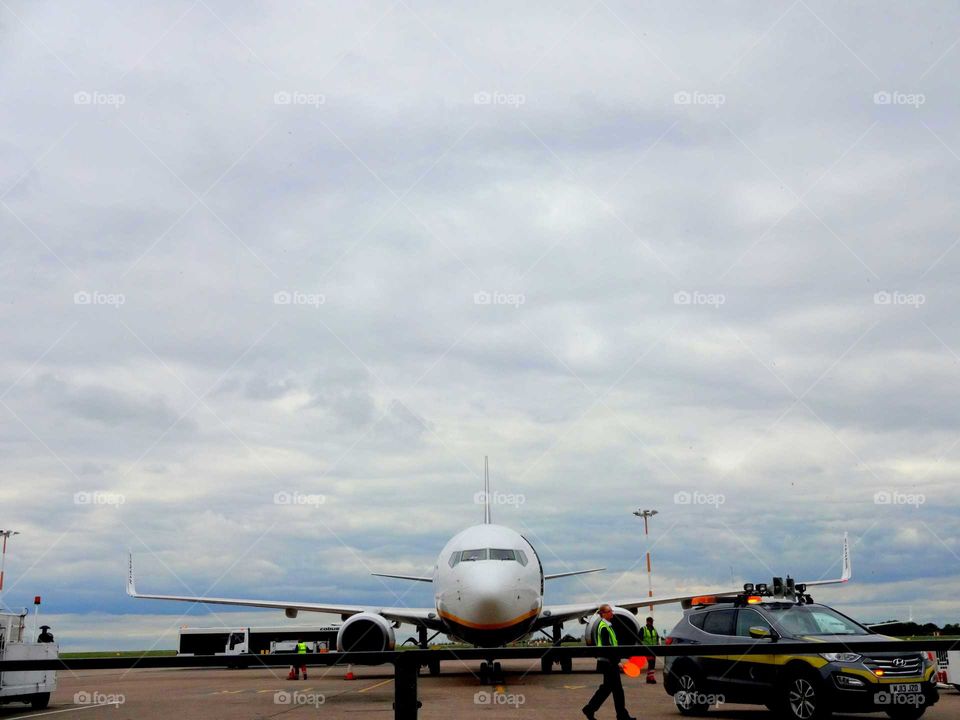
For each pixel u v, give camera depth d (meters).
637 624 27.11
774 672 14.27
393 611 30.02
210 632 52.53
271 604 31.48
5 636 19.56
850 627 15.12
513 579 24.06
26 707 20.73
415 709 4.59
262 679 32.69
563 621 31.02
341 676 33.81
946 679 19.83
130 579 32.56
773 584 16.50
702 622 16.09
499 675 26.92
